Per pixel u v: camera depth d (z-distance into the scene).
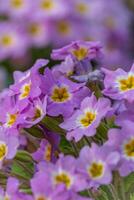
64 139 0.36
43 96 0.34
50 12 0.78
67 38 0.78
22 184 0.34
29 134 0.36
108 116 0.34
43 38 0.78
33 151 0.37
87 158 0.31
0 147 0.34
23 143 0.37
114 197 0.33
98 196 0.34
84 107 0.34
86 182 0.30
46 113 0.34
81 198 0.30
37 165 0.33
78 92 0.35
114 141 0.31
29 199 0.30
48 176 0.31
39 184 0.30
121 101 0.34
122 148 0.31
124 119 0.32
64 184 0.30
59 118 0.34
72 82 0.35
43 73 0.36
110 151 0.31
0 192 0.33
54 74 0.36
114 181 0.33
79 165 0.31
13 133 0.33
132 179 0.34
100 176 0.31
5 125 0.34
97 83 0.36
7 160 0.36
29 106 0.34
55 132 0.34
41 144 0.35
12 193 0.31
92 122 0.33
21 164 0.36
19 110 0.34
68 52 0.40
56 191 0.30
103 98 0.33
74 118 0.34
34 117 0.34
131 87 0.34
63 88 0.35
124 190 0.34
